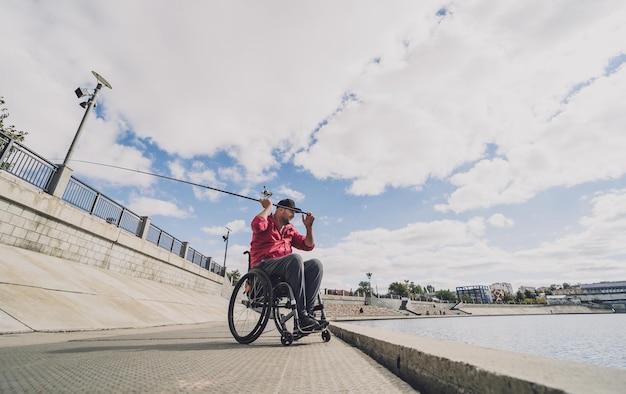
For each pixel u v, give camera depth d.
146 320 6.18
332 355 1.82
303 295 2.46
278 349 2.09
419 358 1.04
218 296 24.23
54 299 4.96
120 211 12.35
